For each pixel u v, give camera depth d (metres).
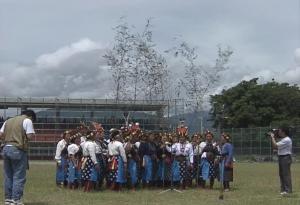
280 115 76.12
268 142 60.78
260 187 21.09
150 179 19.58
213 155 20.28
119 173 18.36
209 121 53.09
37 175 28.58
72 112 66.62
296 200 15.86
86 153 18.23
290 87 78.88
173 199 16.05
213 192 18.69
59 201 15.12
